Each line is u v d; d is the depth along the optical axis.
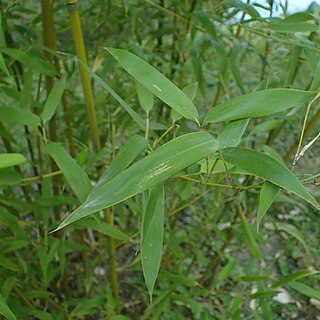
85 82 0.42
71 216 0.24
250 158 0.27
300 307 0.76
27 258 0.56
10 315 0.29
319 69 0.35
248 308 0.71
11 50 0.42
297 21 0.43
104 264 0.75
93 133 0.46
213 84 0.61
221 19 0.50
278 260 0.82
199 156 0.25
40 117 0.41
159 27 0.55
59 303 0.69
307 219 0.88
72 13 0.38
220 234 0.64
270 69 0.56
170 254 0.70
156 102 0.60
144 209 0.30
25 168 0.65
